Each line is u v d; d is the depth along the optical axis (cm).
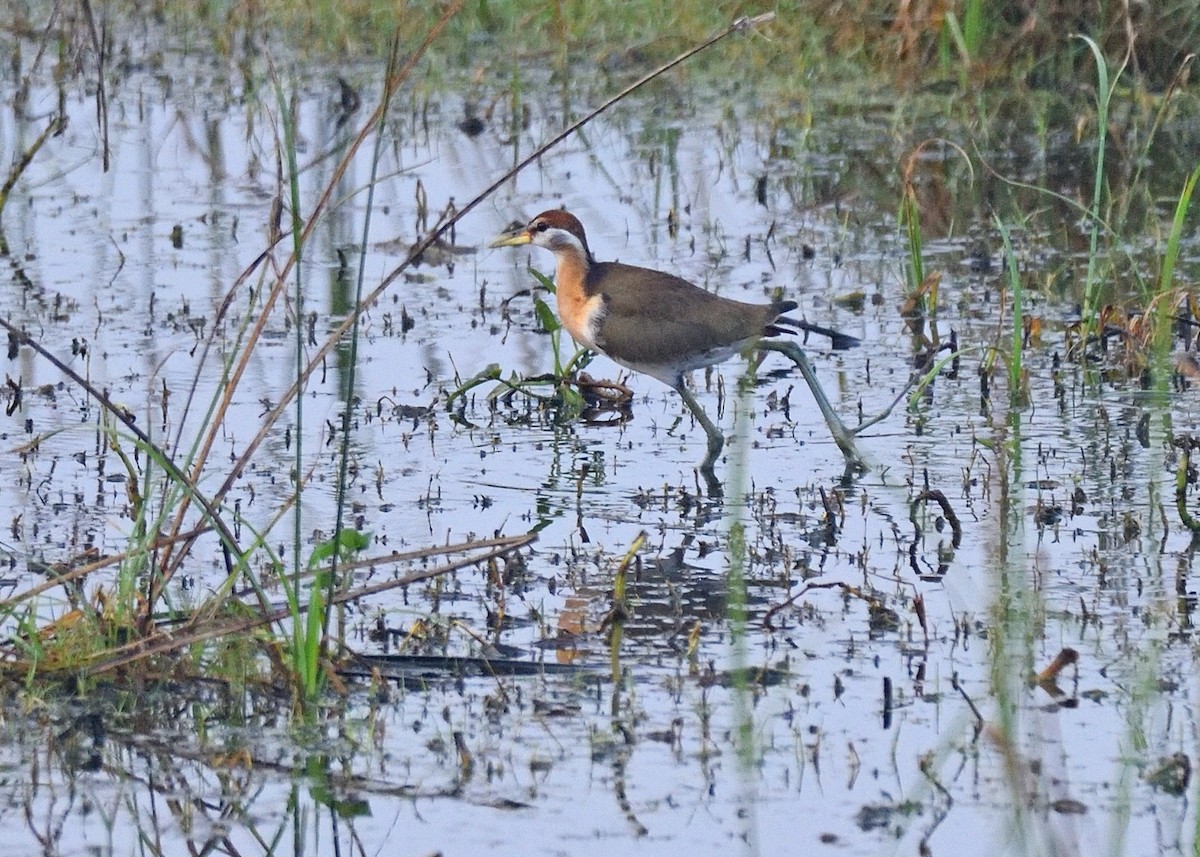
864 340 1470
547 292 1587
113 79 2158
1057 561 1034
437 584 993
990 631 942
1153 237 1662
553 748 828
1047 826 715
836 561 1051
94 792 800
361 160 1919
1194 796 768
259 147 1922
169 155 1939
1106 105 1405
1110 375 1373
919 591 999
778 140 1973
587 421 1335
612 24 2264
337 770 815
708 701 871
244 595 940
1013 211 1764
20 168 1028
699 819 766
